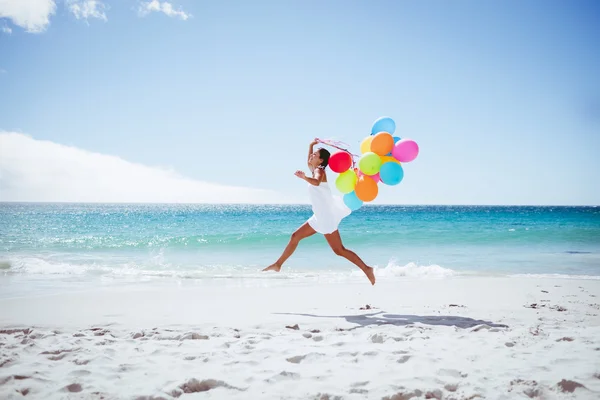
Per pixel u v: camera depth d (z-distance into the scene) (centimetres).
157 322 498
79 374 310
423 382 297
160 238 1798
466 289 761
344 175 541
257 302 630
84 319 512
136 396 269
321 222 537
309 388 286
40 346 384
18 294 694
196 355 355
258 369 325
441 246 1644
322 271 1052
